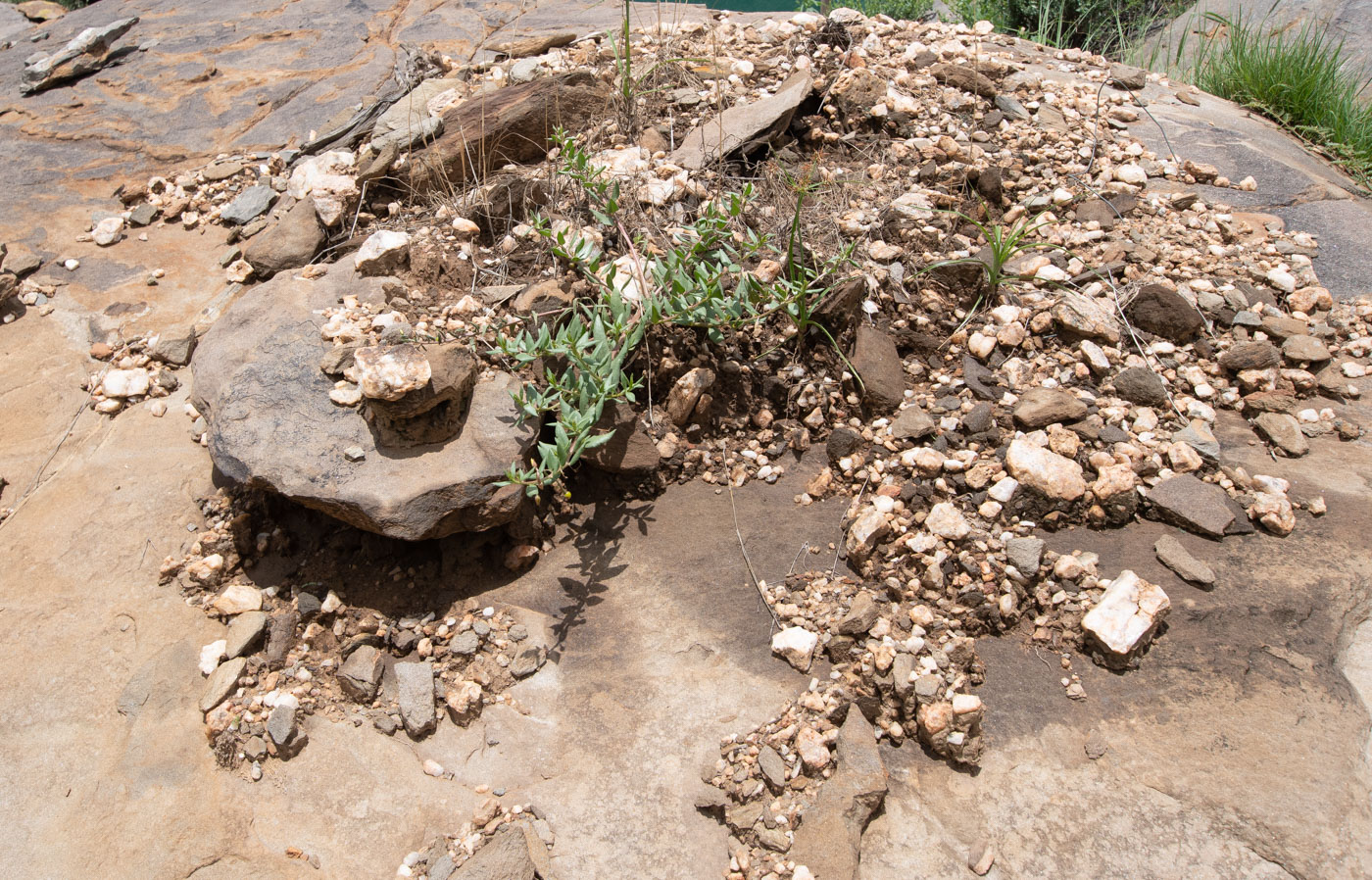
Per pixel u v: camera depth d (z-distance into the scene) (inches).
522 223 147.3
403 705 105.3
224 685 106.4
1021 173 166.9
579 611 115.7
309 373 123.0
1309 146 205.2
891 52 194.5
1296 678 105.8
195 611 116.7
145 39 216.7
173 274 157.4
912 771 101.5
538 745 104.3
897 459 126.0
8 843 96.5
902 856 95.0
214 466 130.1
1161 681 106.7
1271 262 156.9
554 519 124.9
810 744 99.1
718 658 110.4
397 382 109.2
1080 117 185.3
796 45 190.4
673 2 223.5
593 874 94.1
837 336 136.2
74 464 132.1
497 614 115.3
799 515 125.1
